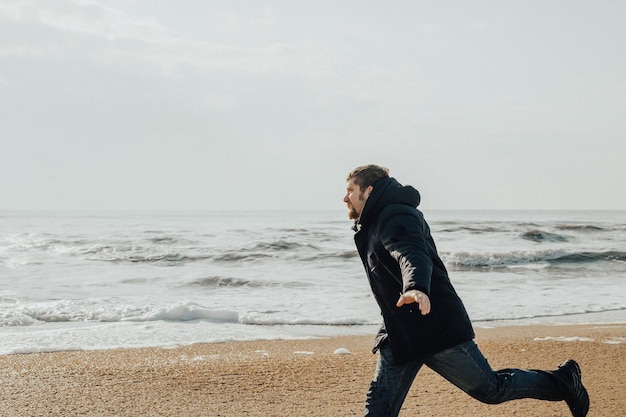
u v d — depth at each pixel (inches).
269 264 784.3
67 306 438.6
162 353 287.6
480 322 405.4
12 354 285.1
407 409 191.2
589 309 458.9
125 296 504.4
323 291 542.9
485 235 1283.2
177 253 872.9
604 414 185.0
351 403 200.5
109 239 1142.3
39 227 1786.4
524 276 698.2
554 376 140.2
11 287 551.8
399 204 126.0
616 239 1288.1
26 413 187.9
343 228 1750.7
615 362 259.9
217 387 219.9
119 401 201.3
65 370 245.3
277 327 379.9
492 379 130.5
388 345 132.2
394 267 124.0
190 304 428.5
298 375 238.8
